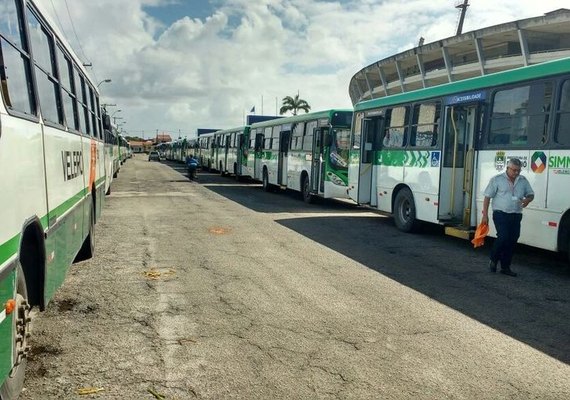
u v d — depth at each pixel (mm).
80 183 6801
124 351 4703
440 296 6727
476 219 9766
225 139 35344
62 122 5496
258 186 27109
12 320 3227
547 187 8078
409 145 11844
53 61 5340
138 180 29875
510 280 7680
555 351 4930
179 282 7121
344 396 3924
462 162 10531
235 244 10047
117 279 7227
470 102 9867
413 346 4965
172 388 4008
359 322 5617
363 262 8703
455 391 4051
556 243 7938
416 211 11531
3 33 3369
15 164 3297
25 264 4070
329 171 16672
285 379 4195
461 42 44938
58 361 4465
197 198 19312
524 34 39594
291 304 6207
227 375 4246
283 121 21703
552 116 8016
